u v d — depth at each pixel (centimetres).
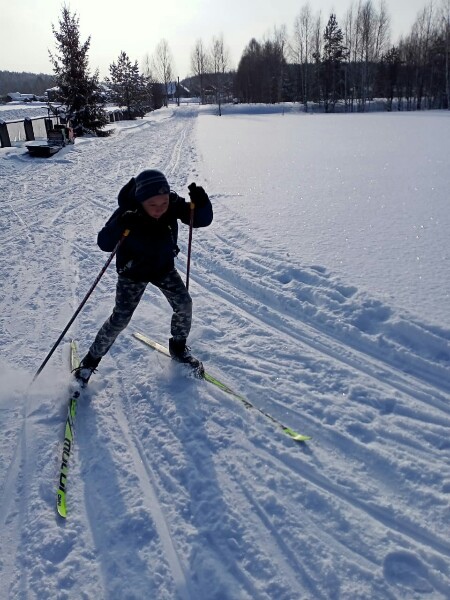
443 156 1268
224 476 253
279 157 1391
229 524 225
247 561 208
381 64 6406
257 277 493
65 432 288
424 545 212
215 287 489
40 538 222
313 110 6094
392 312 385
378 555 209
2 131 1717
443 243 537
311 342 379
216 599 194
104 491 248
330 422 290
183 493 244
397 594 193
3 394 329
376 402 305
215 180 1035
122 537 222
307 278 468
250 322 416
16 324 431
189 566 207
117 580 203
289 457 265
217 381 332
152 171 284
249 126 2970
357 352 359
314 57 6512
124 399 322
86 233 714
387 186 884
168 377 342
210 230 657
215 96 8044
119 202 305
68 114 2427
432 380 323
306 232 610
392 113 4406
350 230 607
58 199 941
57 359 372
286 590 196
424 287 426
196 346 381
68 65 2394
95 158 1560
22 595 197
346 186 902
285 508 233
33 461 270
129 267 308
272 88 7256
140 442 282
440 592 193
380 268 475
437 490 238
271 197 832
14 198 948
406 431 279
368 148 1526
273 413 303
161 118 4678
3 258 606
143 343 391
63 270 566
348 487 244
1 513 238
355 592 194
